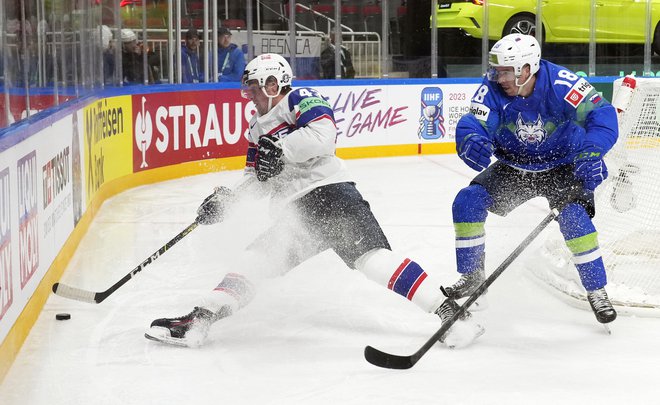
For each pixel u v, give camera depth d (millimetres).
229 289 7020
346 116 21969
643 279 8867
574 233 7285
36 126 7992
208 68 20500
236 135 19953
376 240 6891
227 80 21000
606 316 7145
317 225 6973
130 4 18047
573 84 7195
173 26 19391
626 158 8836
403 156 22922
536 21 24719
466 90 23781
